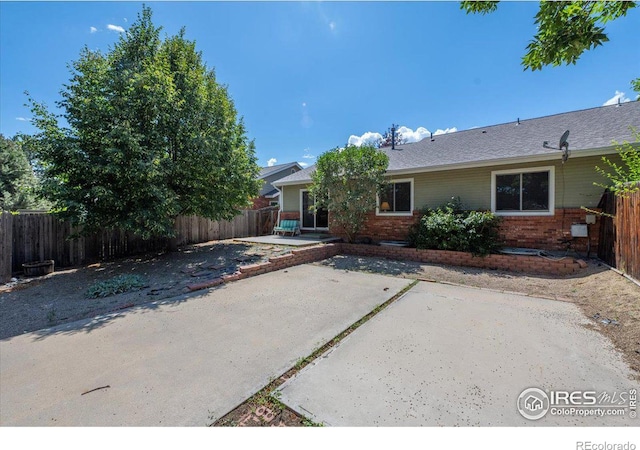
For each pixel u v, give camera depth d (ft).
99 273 21.50
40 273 20.93
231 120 30.86
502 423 6.65
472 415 6.88
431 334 11.57
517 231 25.91
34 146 20.63
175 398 7.52
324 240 34.35
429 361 9.42
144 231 22.40
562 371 8.73
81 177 21.52
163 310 14.28
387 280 20.71
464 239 25.20
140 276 20.18
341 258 29.55
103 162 20.97
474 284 19.57
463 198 28.84
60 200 20.54
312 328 12.23
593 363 9.18
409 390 7.85
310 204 41.45
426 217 28.40
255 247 31.50
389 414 6.93
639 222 14.52
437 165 28.94
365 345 10.63
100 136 21.52
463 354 9.87
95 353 9.94
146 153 21.29
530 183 25.43
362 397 7.57
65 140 20.53
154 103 21.93
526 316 13.48
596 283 17.10
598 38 10.19
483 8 13.61
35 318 13.17
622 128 23.98
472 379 8.35
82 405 7.20
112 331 11.78
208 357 9.72
